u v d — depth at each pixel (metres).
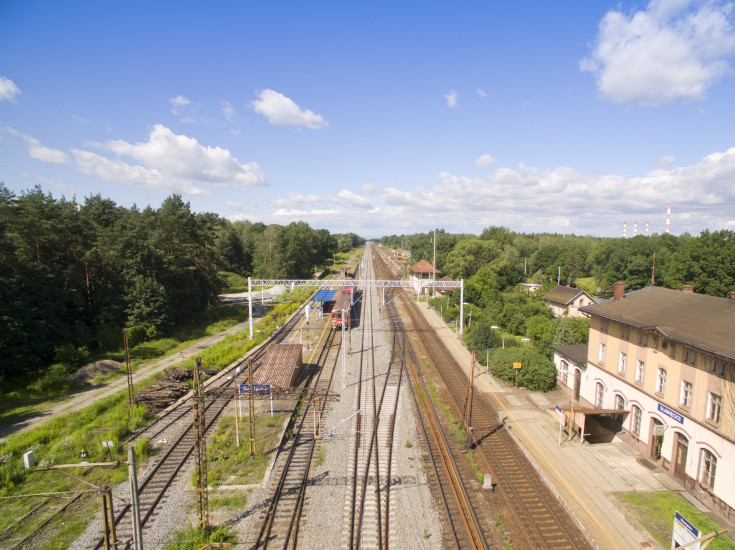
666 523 18.38
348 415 29.72
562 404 31.92
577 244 136.12
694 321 22.36
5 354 35.12
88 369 38.44
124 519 18.72
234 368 40.34
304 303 76.56
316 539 17.47
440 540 17.47
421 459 23.92
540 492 20.83
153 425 28.25
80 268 48.31
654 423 23.64
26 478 21.50
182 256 59.00
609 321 27.94
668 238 96.31
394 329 57.38
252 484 21.34
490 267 85.12
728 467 18.25
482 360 42.56
